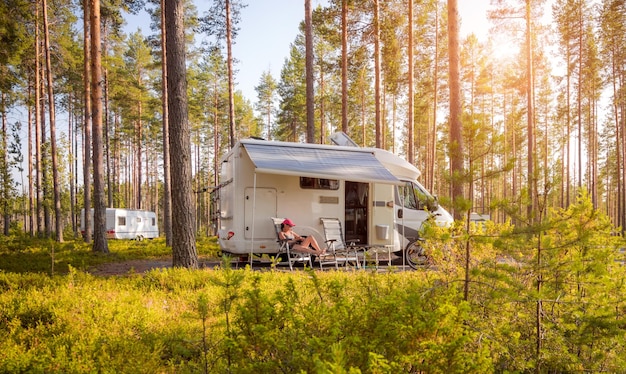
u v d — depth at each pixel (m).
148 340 4.27
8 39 15.84
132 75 38.69
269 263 11.65
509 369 3.64
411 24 19.39
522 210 3.89
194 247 9.02
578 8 28.56
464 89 31.56
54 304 5.50
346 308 3.08
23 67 24.39
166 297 6.53
